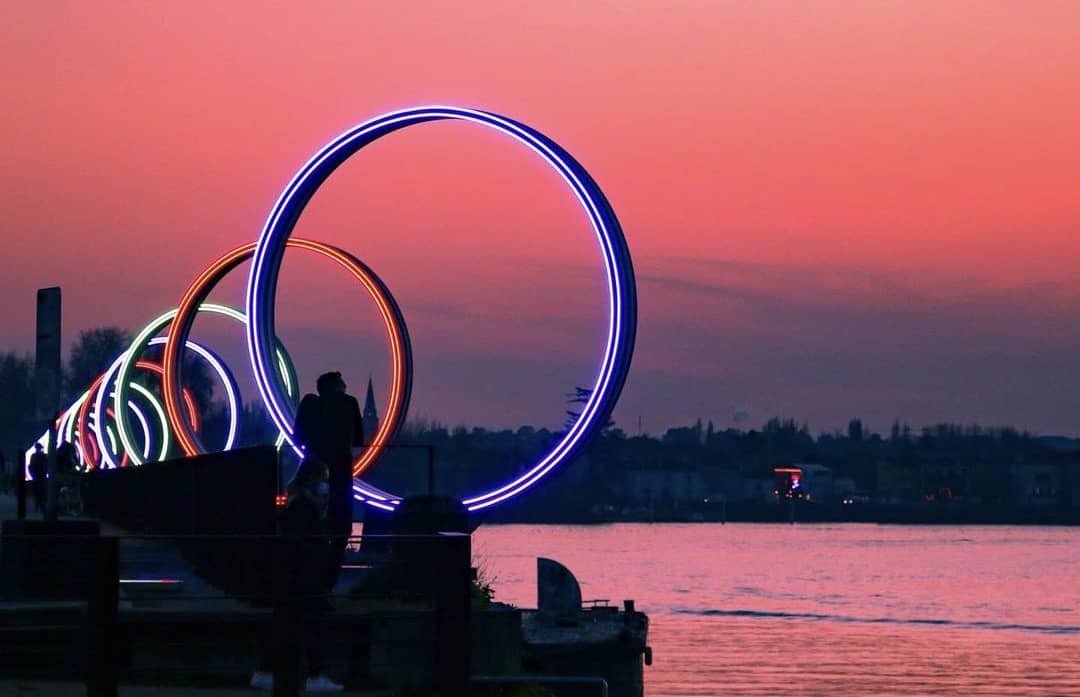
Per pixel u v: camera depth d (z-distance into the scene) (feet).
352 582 64.95
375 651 54.24
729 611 465.06
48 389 73.15
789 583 607.78
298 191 95.04
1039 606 506.89
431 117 89.51
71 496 92.12
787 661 325.21
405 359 101.60
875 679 298.97
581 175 85.05
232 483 64.23
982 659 338.13
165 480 71.92
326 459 63.72
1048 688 289.74
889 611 476.95
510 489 84.74
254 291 96.02
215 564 63.72
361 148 93.40
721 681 287.69
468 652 47.50
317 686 51.98
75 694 48.98
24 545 60.85
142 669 53.83
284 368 136.15
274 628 47.83
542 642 104.68
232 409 151.23
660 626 409.90
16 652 53.42
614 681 104.58
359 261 102.83
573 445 85.05
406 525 74.74
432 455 81.15
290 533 54.13
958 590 583.99
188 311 116.78
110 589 44.60
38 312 73.31
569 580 126.72
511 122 87.15
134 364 148.46
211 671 54.65
